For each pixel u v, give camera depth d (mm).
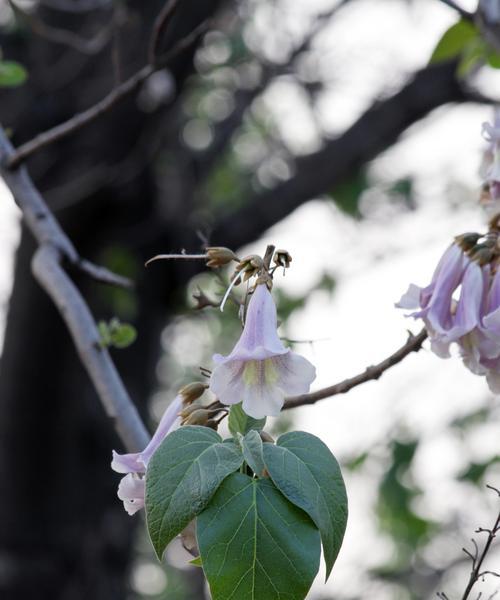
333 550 2588
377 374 3768
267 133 14594
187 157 12711
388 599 15242
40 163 10258
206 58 13297
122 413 4840
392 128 11477
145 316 11375
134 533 11383
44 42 10406
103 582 10969
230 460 2637
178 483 2598
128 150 10273
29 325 10375
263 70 13562
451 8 5680
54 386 10586
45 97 10367
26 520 10688
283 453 2652
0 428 10617
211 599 2514
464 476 11992
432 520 12688
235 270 3049
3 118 10375
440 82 11305
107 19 10188
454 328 3355
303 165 11625
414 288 3570
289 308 13492
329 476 2639
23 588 10594
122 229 10781
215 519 2568
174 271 11281
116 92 5508
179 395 3227
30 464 10672
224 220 11586
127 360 11352
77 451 10883
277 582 2533
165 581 17797
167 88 9922
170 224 11156
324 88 13148
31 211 5586
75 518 10859
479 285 3438
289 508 2596
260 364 2920
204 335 16141
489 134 4066
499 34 5578
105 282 5512
